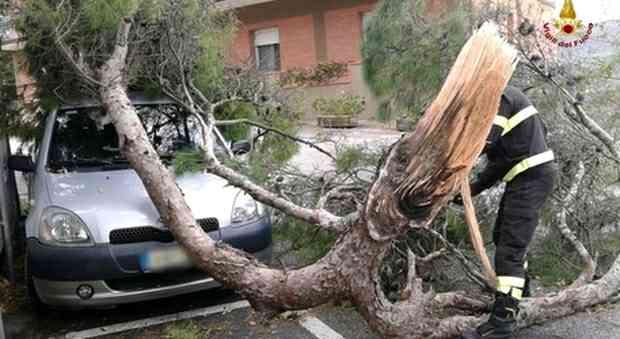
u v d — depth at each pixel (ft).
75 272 11.19
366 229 7.90
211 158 10.58
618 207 13.61
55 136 14.32
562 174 12.79
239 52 15.07
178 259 11.52
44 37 10.89
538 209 9.14
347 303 12.91
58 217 11.62
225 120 13.61
